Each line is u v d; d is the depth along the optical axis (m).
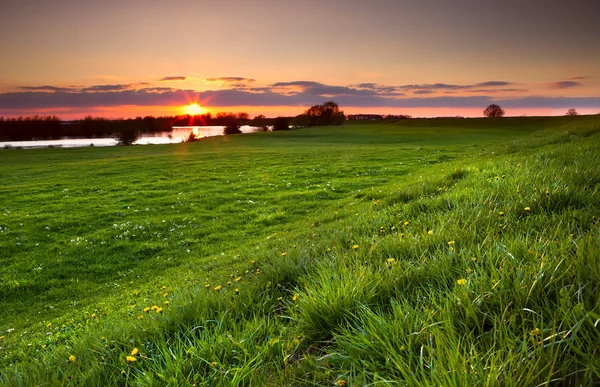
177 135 155.38
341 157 40.31
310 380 2.14
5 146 105.25
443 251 3.31
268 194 22.84
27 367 2.95
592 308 1.97
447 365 1.79
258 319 2.99
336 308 2.65
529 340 1.86
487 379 1.61
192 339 2.83
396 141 67.50
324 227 10.36
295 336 2.68
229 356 2.49
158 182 28.81
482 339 2.01
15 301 10.82
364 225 6.40
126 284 11.17
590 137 18.11
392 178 24.97
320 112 172.50
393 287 2.82
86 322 7.66
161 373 2.29
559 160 8.41
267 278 3.95
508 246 3.05
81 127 154.50
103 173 35.09
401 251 3.73
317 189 23.20
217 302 3.38
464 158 29.06
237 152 53.12
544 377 1.64
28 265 13.27
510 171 8.72
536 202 4.69
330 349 2.37
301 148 58.09
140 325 3.25
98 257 13.84
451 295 2.37
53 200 23.45
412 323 2.21
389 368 1.96
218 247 13.94
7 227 17.88
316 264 3.96
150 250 14.31
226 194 23.50
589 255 2.44
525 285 2.29
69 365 2.77
